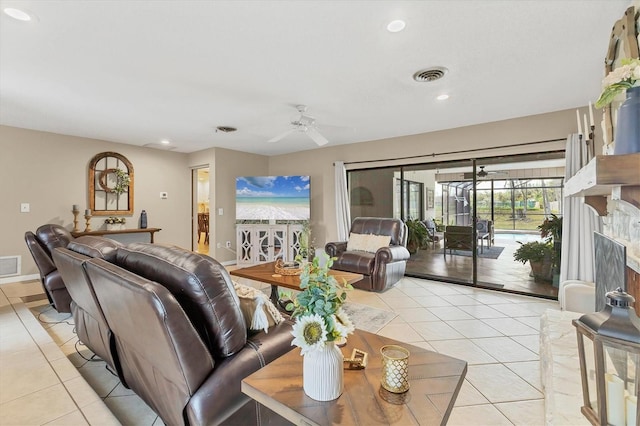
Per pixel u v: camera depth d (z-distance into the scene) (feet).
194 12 5.90
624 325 3.43
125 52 7.40
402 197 16.84
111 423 5.16
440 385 3.86
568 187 7.09
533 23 6.34
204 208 29.45
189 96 10.29
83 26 6.32
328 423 3.21
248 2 5.63
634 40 5.02
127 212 17.84
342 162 17.90
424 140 15.34
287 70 8.41
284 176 19.10
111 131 15.06
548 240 12.92
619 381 3.61
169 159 19.85
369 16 6.07
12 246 14.30
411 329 9.27
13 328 8.82
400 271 14.24
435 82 9.29
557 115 11.98
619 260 5.11
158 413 5.06
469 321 9.92
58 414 5.34
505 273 13.98
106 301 4.82
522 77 8.96
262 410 4.61
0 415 5.29
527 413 5.61
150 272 4.83
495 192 14.15
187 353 3.90
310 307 3.70
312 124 13.21
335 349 3.70
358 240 15.23
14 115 12.40
